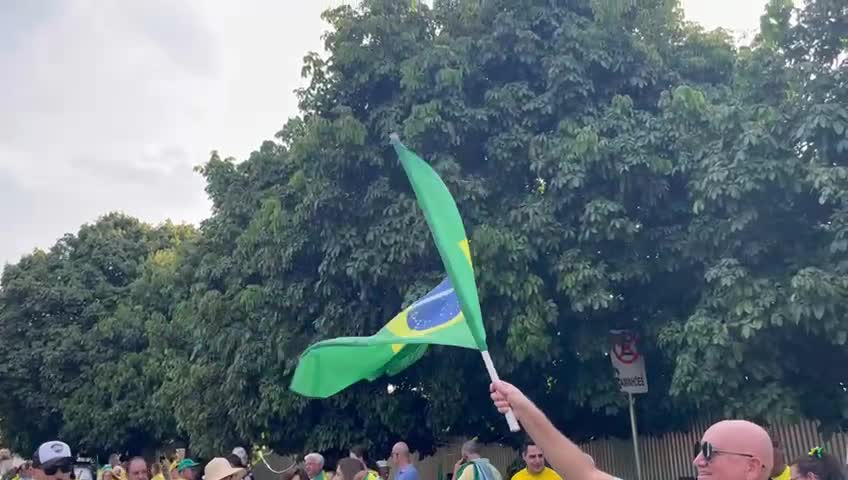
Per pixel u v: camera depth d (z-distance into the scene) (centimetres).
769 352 933
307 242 1254
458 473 788
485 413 1281
